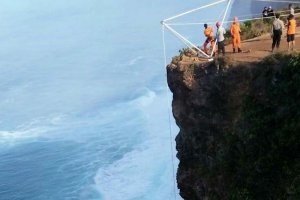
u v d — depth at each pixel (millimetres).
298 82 17781
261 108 18844
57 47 78000
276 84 18578
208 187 20578
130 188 35656
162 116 46938
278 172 17625
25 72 68062
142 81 58094
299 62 17922
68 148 43750
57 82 62562
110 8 95750
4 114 53906
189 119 21750
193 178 21656
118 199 34812
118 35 78938
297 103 17797
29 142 46125
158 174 36594
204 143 21266
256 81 19375
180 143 22609
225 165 19562
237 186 18844
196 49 23922
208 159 21000
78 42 78875
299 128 17312
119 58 67938
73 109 52969
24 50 78625
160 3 92812
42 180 39312
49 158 42531
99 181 37438
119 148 41938
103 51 72250
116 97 54219
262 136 18375
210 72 20766
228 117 20359
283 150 17688
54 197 36969
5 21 96500
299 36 24156
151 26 80625
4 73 68375
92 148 42906
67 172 39750
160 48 68938
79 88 59219
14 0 109312
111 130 45781
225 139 20016
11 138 47469
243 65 20000
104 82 59969
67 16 95375
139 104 50969
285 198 16969
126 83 58250
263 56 20984
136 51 69562
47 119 51344
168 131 43562
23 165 41969
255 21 27766
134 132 44406
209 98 20859
